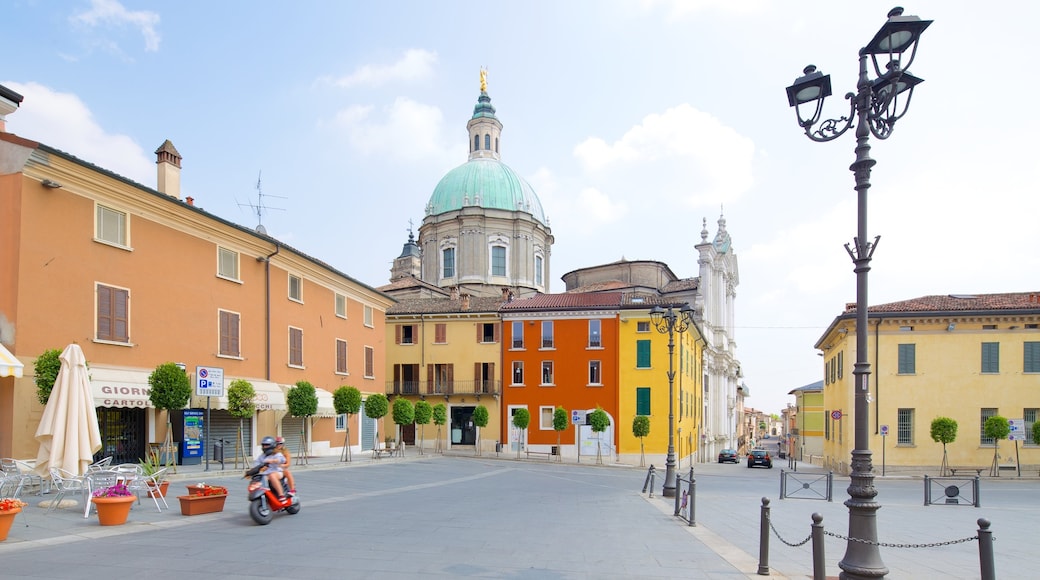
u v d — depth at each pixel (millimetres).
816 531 8492
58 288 20094
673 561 10500
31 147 19094
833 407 50000
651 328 49438
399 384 55062
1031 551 13125
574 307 51062
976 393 39375
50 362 17828
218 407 26438
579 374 50625
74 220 20734
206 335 26594
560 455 49875
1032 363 39000
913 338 40531
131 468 14844
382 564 9430
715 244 76938
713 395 72188
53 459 13922
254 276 30062
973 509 21766
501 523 14336
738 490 28234
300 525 12883
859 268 8375
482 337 54000
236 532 11820
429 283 73125
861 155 8477
